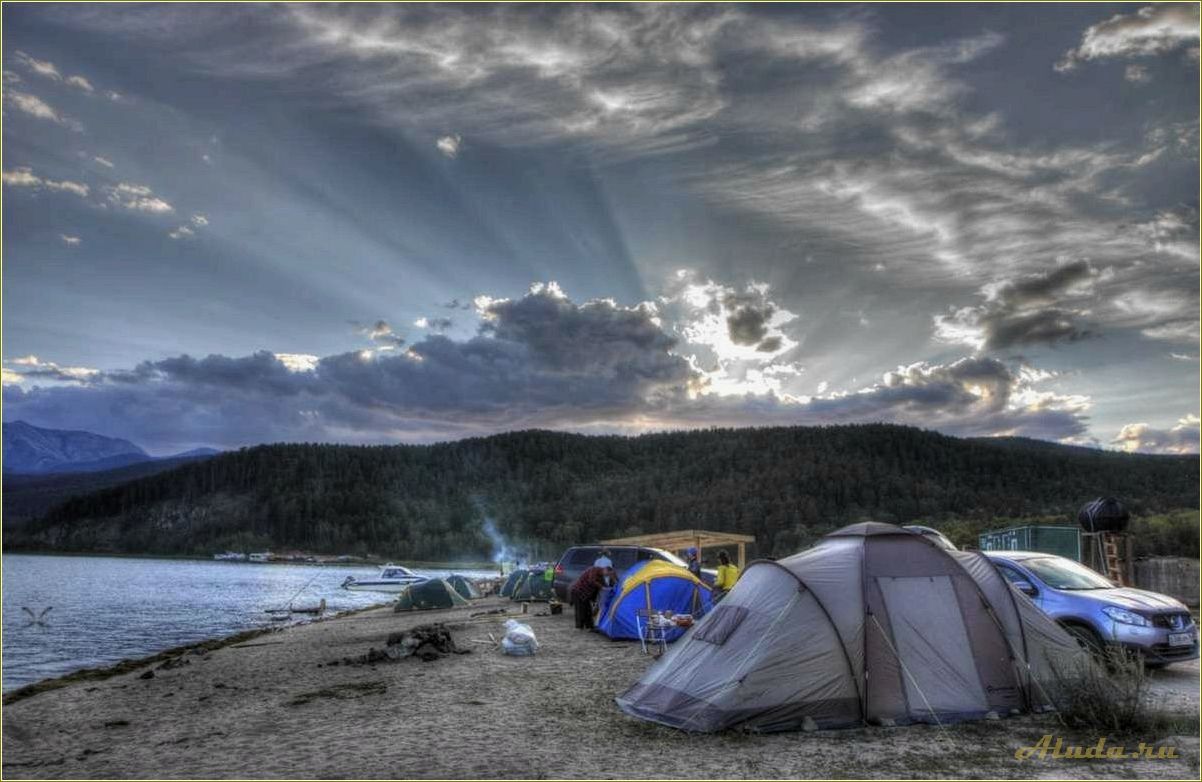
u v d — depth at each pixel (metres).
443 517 179.00
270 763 8.10
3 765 8.85
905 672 9.31
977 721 9.20
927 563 10.01
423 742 8.68
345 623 29.77
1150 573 22.97
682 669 9.96
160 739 9.83
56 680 18.11
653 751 8.15
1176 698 10.54
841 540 10.41
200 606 52.12
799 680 9.07
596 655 15.03
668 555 24.70
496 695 11.30
